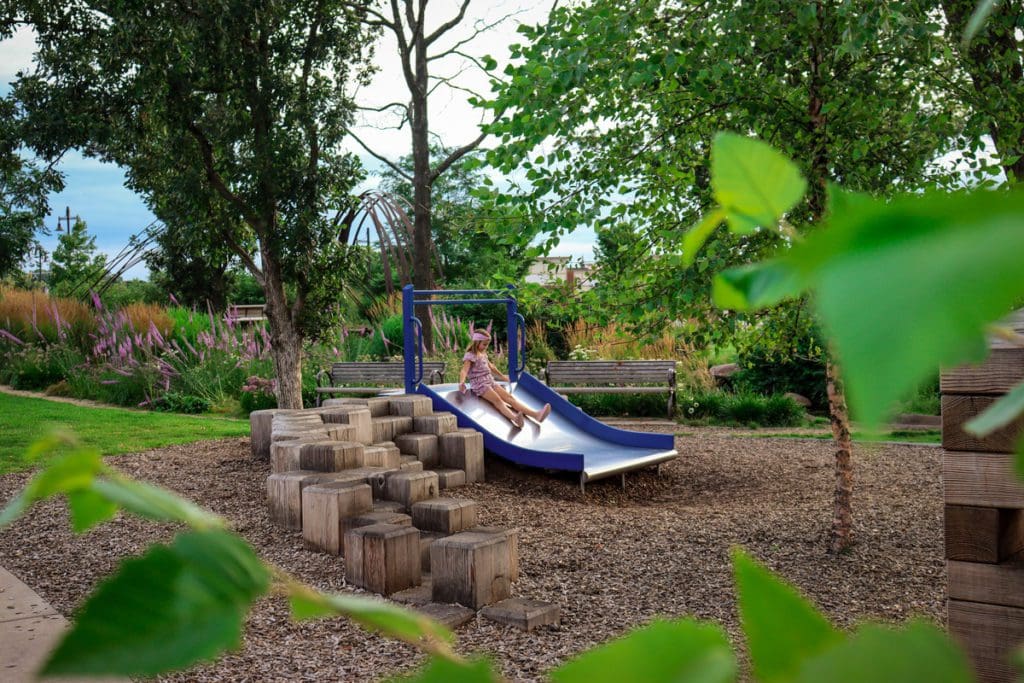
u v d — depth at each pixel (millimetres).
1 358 20000
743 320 6266
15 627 4676
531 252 6043
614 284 6117
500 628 4648
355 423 8031
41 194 13875
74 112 11398
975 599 2506
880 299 128
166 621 174
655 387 15086
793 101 5715
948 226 134
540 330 18828
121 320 18906
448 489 7988
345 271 13289
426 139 21609
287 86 12180
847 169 5254
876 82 5496
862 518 6707
